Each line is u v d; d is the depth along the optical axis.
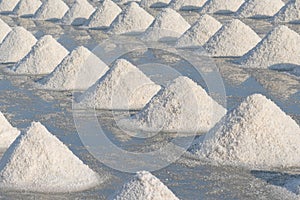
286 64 17.95
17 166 10.07
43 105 14.61
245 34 20.02
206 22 21.27
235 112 11.40
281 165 10.70
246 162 10.80
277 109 11.52
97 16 25.98
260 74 17.27
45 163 10.06
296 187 9.60
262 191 9.67
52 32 25.16
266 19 26.38
